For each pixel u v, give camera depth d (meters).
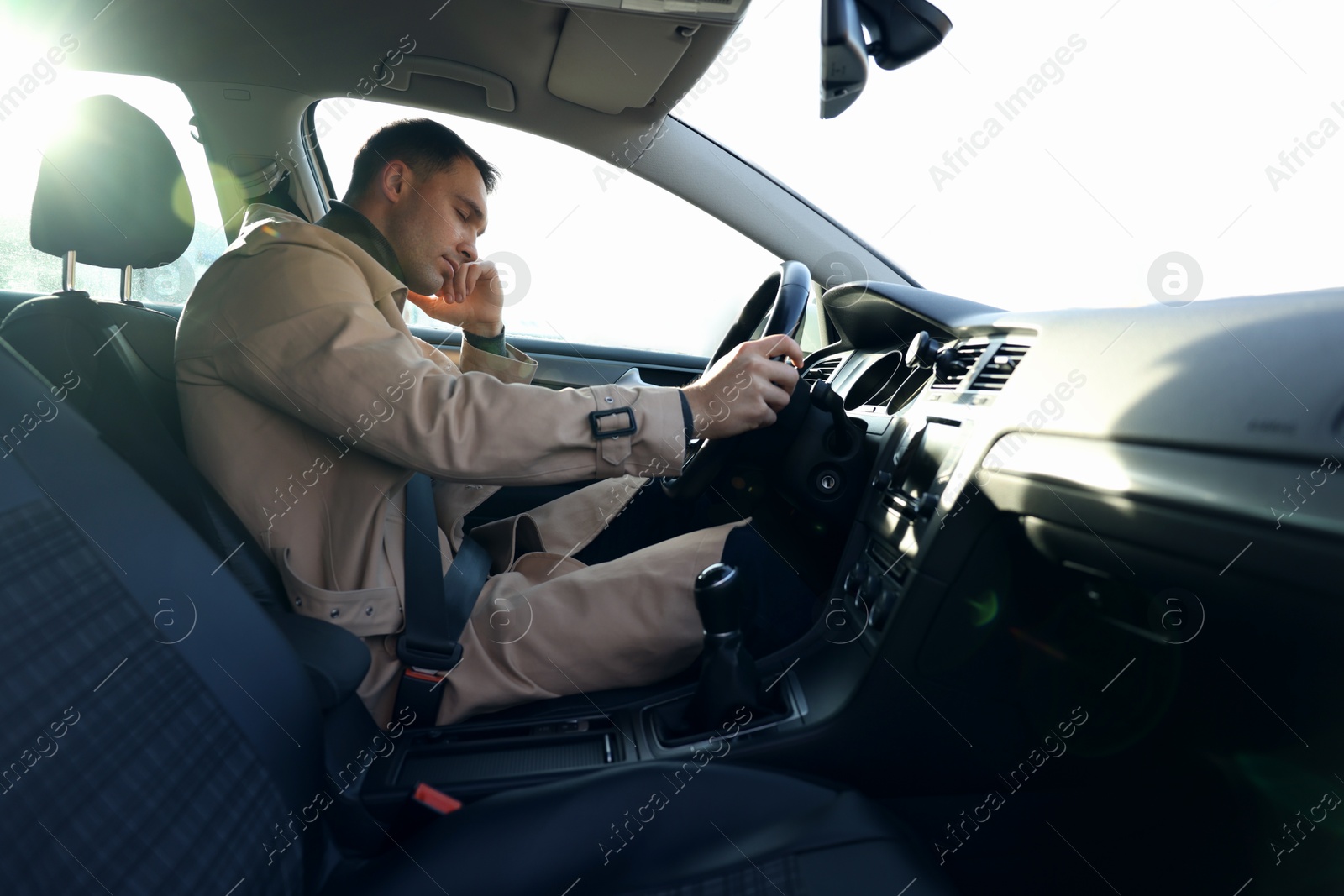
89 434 0.61
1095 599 0.85
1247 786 0.83
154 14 1.33
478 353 1.59
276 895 0.55
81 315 0.95
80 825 0.41
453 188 1.32
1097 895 0.84
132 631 0.52
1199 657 0.76
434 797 0.71
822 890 0.56
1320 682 0.65
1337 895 0.77
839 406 1.14
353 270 1.01
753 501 1.24
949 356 1.08
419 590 0.96
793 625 1.12
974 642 0.89
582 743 0.91
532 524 1.26
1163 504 0.59
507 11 1.30
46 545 0.50
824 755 0.90
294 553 0.95
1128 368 0.70
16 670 0.43
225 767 0.54
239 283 0.97
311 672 0.73
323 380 0.90
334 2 1.31
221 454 0.96
